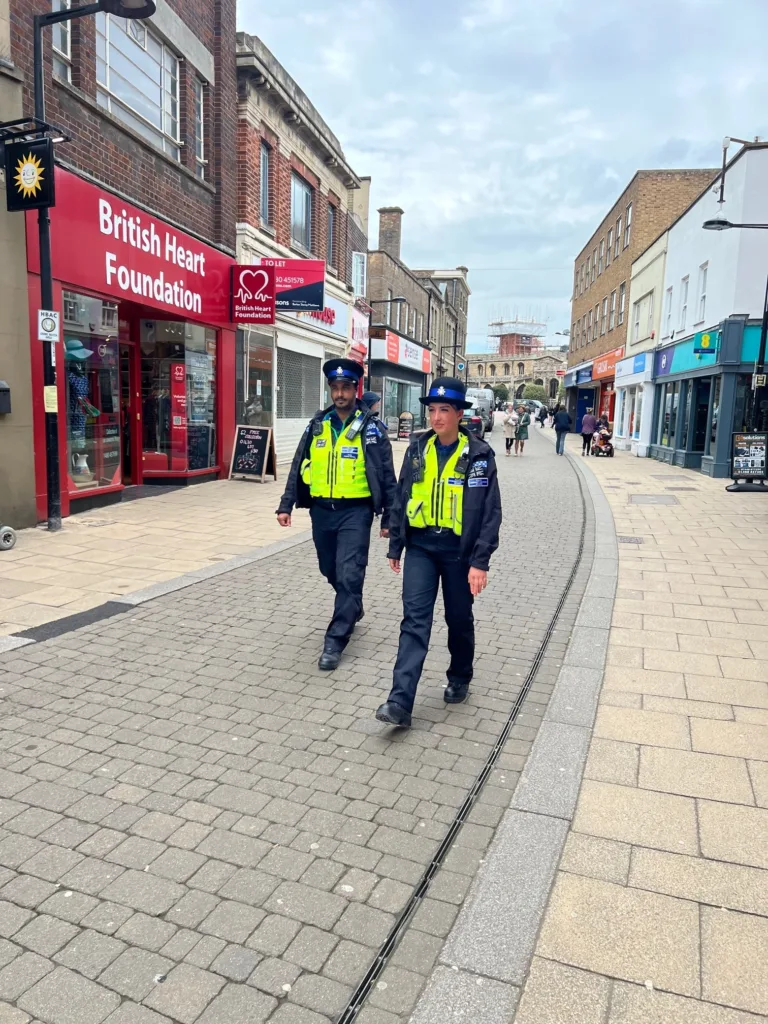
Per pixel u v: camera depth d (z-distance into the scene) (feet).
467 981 7.53
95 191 30.45
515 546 28.81
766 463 46.01
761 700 14.23
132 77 34.35
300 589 21.66
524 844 9.70
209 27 41.11
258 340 49.65
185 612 19.17
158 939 8.03
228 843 9.68
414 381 118.73
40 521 28.55
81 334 30.73
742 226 43.98
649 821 10.26
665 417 71.26
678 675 15.44
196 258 39.75
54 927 8.16
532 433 136.15
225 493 39.14
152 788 10.93
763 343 47.39
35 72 25.00
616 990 7.41
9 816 10.16
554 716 13.46
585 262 129.18
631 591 21.91
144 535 27.96
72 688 14.34
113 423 33.86
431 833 10.02
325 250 62.28
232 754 11.97
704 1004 7.23
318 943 8.04
